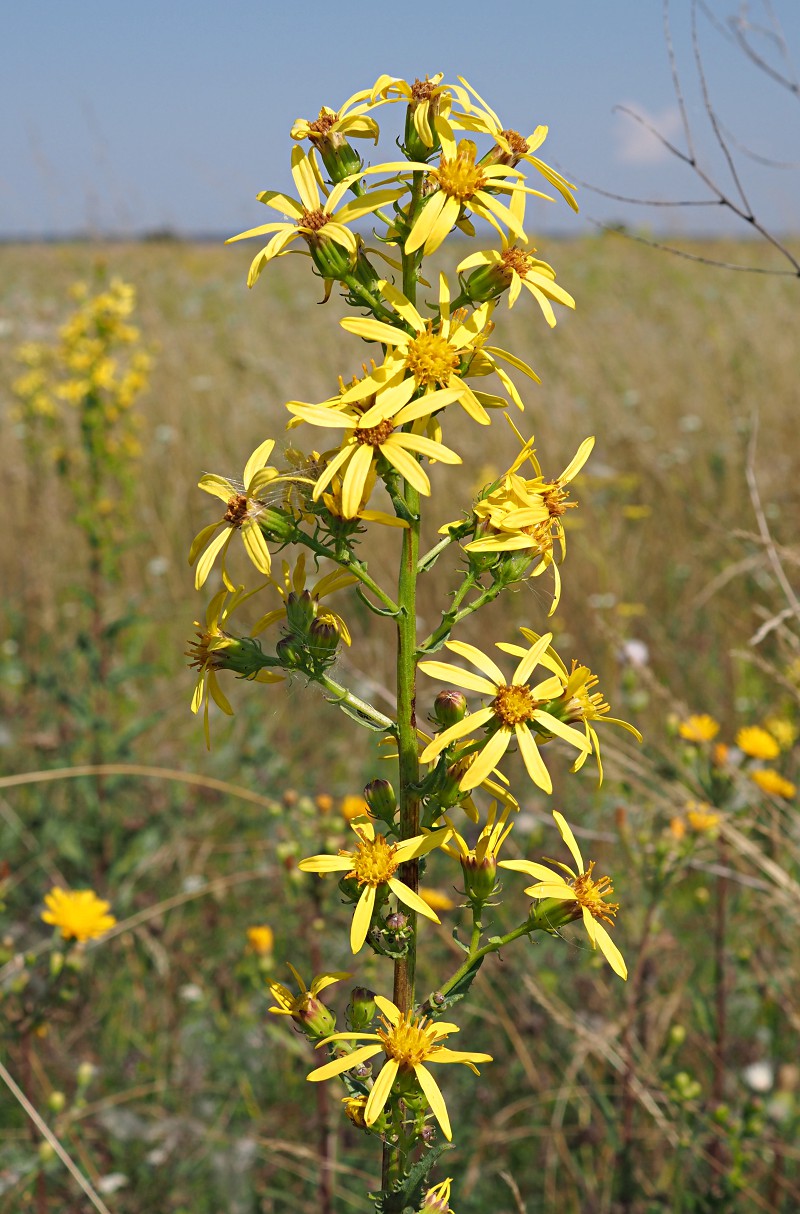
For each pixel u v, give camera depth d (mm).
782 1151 2936
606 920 1742
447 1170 3271
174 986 3875
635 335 9836
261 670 1843
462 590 1759
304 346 9180
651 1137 3186
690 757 3537
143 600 6422
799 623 3910
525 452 1753
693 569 6141
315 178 1775
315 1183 3230
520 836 4027
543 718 1663
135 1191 3246
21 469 6965
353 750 5234
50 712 5387
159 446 7602
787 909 3225
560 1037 3539
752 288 12633
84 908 3016
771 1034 3492
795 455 6695
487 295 1771
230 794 4848
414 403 1610
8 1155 3150
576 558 6188
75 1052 3598
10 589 6551
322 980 1771
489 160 1752
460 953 3717
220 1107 3477
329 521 1716
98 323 5477
